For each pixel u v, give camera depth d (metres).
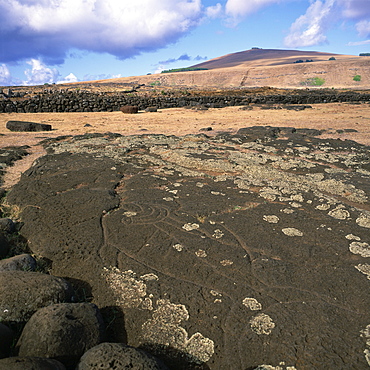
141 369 2.12
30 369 1.98
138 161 7.39
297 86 69.69
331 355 2.47
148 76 83.75
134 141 9.55
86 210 4.78
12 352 2.45
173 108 25.16
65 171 6.76
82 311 2.62
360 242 3.94
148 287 3.21
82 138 10.49
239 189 5.79
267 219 4.52
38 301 2.79
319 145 9.42
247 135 10.77
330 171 6.94
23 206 5.06
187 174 6.57
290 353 2.50
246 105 26.08
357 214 4.68
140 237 4.09
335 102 27.69
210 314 2.89
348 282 3.24
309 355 2.48
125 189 5.75
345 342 2.57
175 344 2.64
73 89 37.66
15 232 4.38
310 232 4.18
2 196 5.79
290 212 4.71
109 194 5.34
